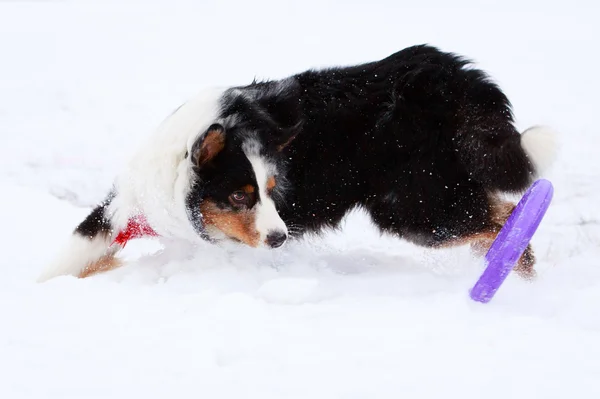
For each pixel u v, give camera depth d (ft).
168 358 10.26
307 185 12.09
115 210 11.86
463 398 9.90
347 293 11.32
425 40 24.06
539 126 12.12
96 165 15.46
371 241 13.10
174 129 11.71
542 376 10.05
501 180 12.08
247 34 25.23
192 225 11.75
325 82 12.14
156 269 11.83
